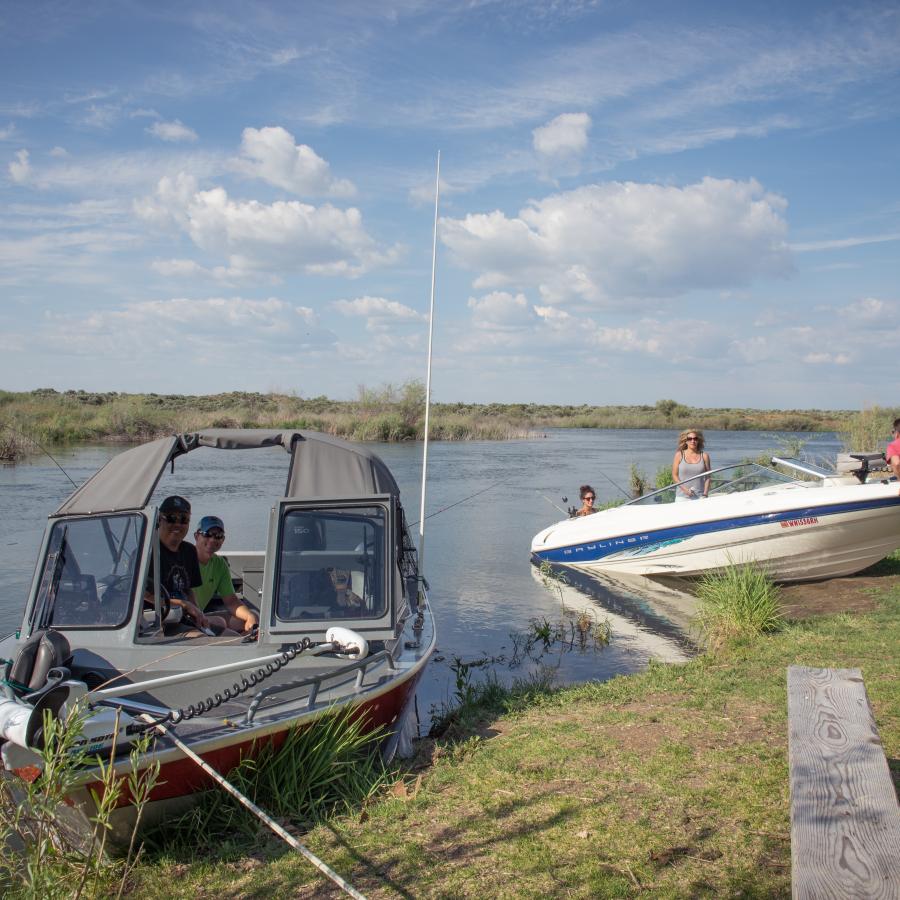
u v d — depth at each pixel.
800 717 3.79
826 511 10.48
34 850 3.79
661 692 6.68
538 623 9.88
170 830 4.52
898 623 8.31
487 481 24.05
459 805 4.77
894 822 2.94
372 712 5.29
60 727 3.76
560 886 3.83
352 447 6.08
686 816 4.43
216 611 6.52
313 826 4.63
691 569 11.59
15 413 35.66
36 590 5.62
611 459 31.98
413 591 6.99
